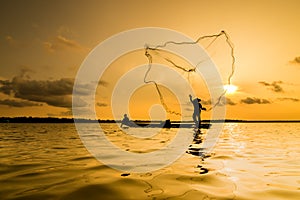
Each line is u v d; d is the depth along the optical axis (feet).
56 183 17.48
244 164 24.48
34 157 28.50
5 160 26.61
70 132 75.36
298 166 23.61
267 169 22.26
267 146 39.50
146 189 16.11
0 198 14.47
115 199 14.29
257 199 14.49
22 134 65.98
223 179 18.71
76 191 15.69
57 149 35.37
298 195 15.25
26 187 16.56
